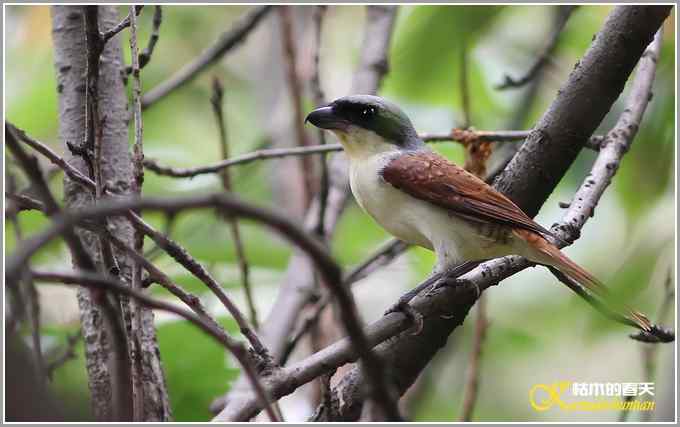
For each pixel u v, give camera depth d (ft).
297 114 42.57
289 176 48.78
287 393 21.29
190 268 21.36
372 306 50.31
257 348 21.50
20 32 47.39
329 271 15.42
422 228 30.09
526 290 48.80
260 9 40.78
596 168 30.53
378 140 32.07
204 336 33.81
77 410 26.23
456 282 27.81
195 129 54.19
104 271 21.06
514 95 48.08
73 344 30.17
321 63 54.03
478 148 33.65
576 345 47.09
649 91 33.17
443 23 43.34
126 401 19.15
